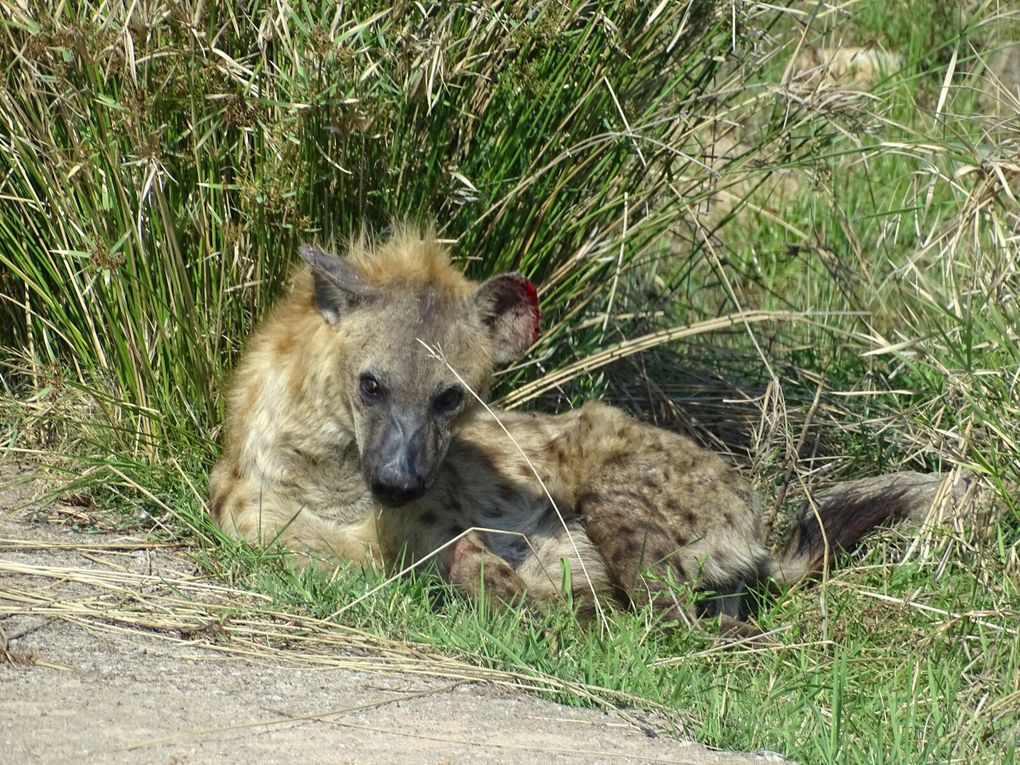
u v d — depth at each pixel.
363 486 8.85
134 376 9.55
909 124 15.05
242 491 8.83
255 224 9.28
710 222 15.21
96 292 9.59
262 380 8.86
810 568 9.68
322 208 9.48
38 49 8.88
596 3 9.88
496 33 9.55
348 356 8.38
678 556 9.37
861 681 7.86
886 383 11.61
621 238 10.26
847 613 8.68
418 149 9.58
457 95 9.59
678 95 10.59
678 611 9.07
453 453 9.23
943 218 11.80
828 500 10.25
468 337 8.57
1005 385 8.98
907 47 16.62
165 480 9.28
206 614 7.40
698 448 9.82
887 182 15.23
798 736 6.86
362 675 6.87
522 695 6.87
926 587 8.79
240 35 9.34
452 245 9.82
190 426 9.58
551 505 9.52
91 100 9.06
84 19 8.95
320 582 7.99
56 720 5.89
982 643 7.99
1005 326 9.05
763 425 11.19
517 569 9.42
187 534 8.84
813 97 10.55
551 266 10.41
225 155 9.12
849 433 11.59
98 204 9.33
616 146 10.09
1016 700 7.36
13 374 10.53
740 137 11.79
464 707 6.56
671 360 12.30
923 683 7.84
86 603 7.35
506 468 9.42
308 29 8.84
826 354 12.75
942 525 9.16
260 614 7.49
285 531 8.75
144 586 7.77
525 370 10.67
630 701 6.94
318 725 6.14
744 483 9.85
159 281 9.33
